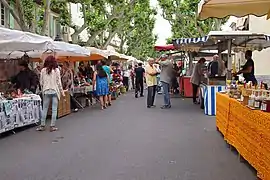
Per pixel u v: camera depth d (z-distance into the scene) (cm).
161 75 1675
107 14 2769
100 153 791
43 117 1091
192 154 777
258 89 693
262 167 564
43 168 681
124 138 953
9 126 1012
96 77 1692
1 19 2108
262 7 762
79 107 1725
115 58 2820
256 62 1839
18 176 635
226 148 831
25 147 859
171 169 665
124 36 4650
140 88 2511
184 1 3172
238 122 725
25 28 1758
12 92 1136
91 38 2508
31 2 1952
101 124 1202
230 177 616
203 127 1120
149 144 877
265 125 543
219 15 793
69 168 679
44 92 1086
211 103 1391
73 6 3462
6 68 1681
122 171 654
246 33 1320
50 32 2692
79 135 1003
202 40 1532
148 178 613
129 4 2770
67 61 1791
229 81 1108
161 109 1617
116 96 2341
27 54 1579
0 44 1098
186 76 2308
